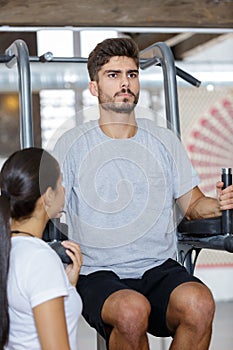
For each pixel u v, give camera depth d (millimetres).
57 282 2256
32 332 2287
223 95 6383
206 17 5305
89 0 5137
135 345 2619
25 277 2260
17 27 5117
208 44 6820
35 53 7754
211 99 6430
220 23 5320
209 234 3039
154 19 5242
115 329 2645
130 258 2959
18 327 2303
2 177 2404
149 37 7297
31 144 3182
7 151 8344
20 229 2404
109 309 2664
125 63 3037
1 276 2289
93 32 7613
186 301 2699
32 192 2371
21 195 2361
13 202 2365
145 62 3578
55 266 2283
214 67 5180
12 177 2377
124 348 2621
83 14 5137
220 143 5629
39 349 2295
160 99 6223
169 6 5258
